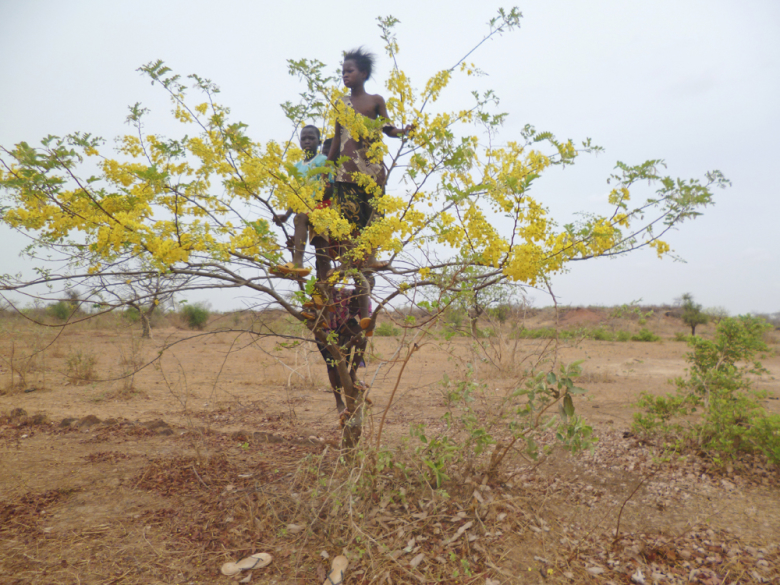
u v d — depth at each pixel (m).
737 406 4.30
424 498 2.97
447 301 2.35
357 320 3.25
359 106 3.02
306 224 2.81
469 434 3.25
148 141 2.38
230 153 2.24
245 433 4.75
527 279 2.31
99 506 3.06
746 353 4.84
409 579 2.29
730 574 2.43
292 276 2.54
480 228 2.35
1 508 3.01
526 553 2.55
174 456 4.05
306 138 3.29
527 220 2.39
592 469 3.85
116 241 1.91
